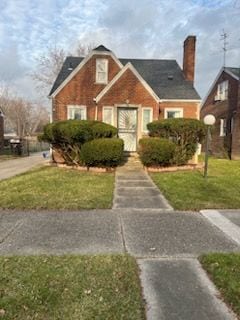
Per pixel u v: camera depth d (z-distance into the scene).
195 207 6.84
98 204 7.02
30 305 2.98
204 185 9.16
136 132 16.16
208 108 27.80
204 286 3.43
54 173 11.53
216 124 25.41
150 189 8.85
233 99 22.34
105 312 2.89
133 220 5.96
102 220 5.94
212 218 6.11
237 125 21.44
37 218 6.05
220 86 24.91
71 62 20.17
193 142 13.03
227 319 2.84
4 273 3.65
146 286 3.42
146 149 12.09
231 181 9.87
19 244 4.66
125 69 15.80
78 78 16.70
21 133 55.97
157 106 16.05
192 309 2.99
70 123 12.55
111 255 4.24
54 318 2.79
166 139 12.58
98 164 12.29
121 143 12.41
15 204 6.95
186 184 9.32
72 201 7.22
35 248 4.50
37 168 13.77
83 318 2.79
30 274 3.63
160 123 13.05
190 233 5.23
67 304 3.01
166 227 5.54
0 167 15.43
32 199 7.37
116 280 3.52
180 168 12.64
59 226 5.55
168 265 3.97
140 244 4.70
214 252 4.38
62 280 3.49
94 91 16.78
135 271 3.75
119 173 11.65
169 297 3.20
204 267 3.90
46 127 13.72
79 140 12.66
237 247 4.61
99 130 12.79
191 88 18.06
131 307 2.98
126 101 15.86
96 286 3.38
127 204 7.15
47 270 3.74
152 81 18.72
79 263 3.96
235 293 3.23
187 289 3.37
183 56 19.91
